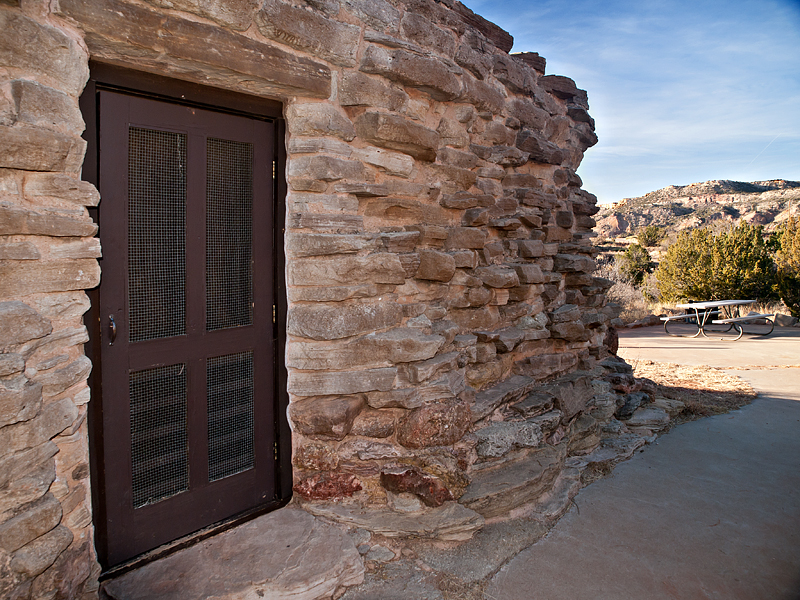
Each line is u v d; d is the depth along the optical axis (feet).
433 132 9.34
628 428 14.62
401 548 7.95
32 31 5.15
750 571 8.05
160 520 7.07
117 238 6.44
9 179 5.09
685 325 43.24
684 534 9.11
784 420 16.02
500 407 11.05
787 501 10.46
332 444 8.30
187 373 7.25
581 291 14.99
